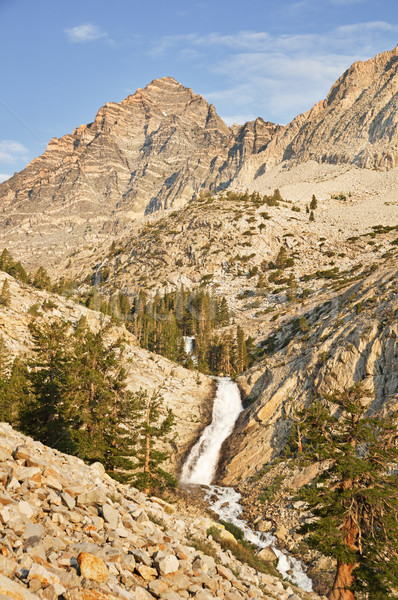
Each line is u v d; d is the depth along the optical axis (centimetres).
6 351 7650
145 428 4881
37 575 826
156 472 4806
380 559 2844
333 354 7256
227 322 16088
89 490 1477
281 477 6219
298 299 16475
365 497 2805
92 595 859
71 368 4812
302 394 7494
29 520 1065
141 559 1178
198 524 2253
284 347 10525
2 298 9400
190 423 8738
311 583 4250
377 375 6444
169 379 10100
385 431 3189
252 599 1372
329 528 2706
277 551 4794
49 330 5984
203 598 1137
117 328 11594
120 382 5066
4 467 1295
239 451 7506
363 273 15925
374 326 7000
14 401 4897
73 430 4347
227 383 10131
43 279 18050
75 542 1099
